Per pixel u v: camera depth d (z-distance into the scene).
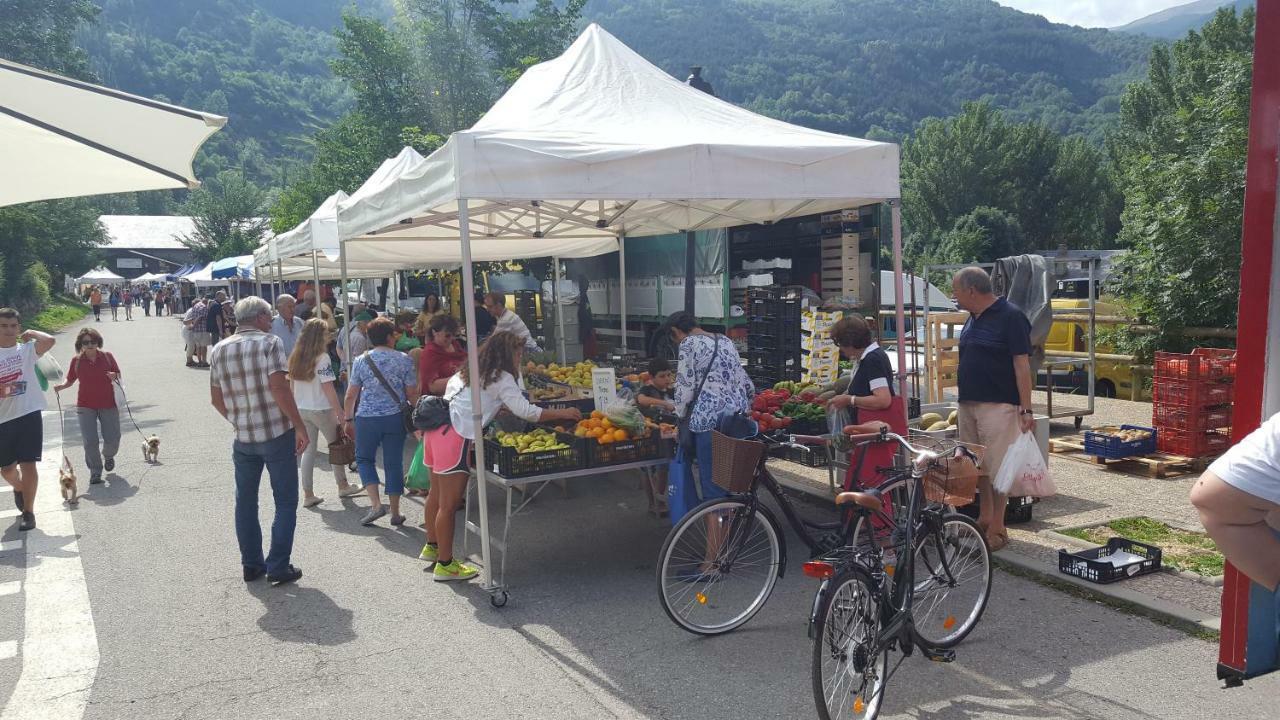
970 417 5.82
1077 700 3.84
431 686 4.25
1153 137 37.81
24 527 7.25
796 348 8.11
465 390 5.61
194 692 4.25
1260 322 2.72
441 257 12.14
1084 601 4.96
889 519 4.27
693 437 5.41
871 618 3.70
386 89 30.86
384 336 7.12
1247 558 2.14
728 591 5.00
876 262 8.05
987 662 4.24
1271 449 2.09
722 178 5.61
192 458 10.20
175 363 22.47
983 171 48.34
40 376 8.16
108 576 6.04
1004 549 5.77
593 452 5.62
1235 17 36.56
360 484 8.66
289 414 5.64
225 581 5.89
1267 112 2.69
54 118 2.09
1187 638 4.42
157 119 2.18
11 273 38.75
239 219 57.97
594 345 13.30
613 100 6.55
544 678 4.29
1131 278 11.62
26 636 5.00
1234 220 10.47
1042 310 8.68
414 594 5.54
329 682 4.32
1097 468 8.00
